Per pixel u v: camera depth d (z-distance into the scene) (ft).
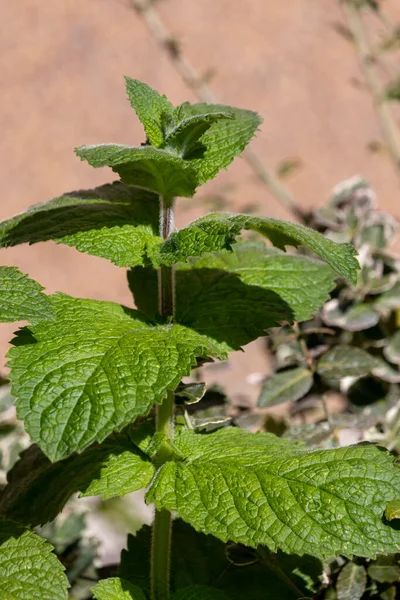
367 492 2.22
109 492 2.29
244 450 2.33
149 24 3.94
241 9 7.97
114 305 2.34
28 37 7.86
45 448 2.11
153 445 2.33
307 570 2.51
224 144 2.36
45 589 2.26
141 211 2.37
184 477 2.28
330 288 2.46
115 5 8.01
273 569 2.50
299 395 2.80
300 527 2.20
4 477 2.88
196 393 2.41
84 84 7.48
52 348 2.21
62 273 6.12
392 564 2.48
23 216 2.36
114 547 2.94
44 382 2.16
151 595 2.39
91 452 2.37
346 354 2.82
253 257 2.50
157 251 2.31
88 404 2.15
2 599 2.25
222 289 2.44
